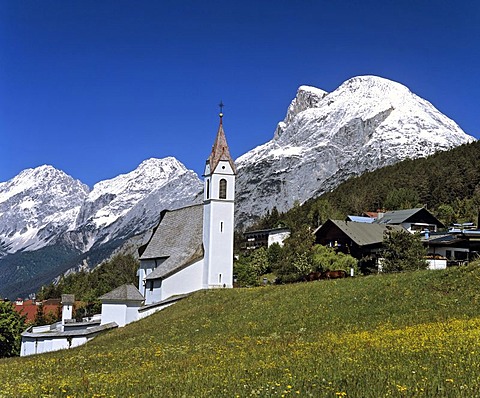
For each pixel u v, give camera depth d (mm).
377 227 106250
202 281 85062
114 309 83375
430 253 85625
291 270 98000
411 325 39250
